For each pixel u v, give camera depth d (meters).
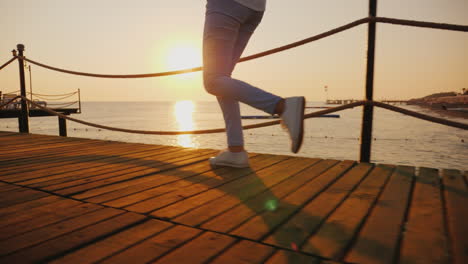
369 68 2.21
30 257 0.91
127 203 1.41
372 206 1.34
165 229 1.12
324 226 1.13
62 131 15.34
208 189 1.63
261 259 0.89
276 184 1.71
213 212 1.29
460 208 1.30
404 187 1.63
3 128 48.72
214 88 1.79
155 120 71.50
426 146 26.53
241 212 1.29
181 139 35.22
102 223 1.18
